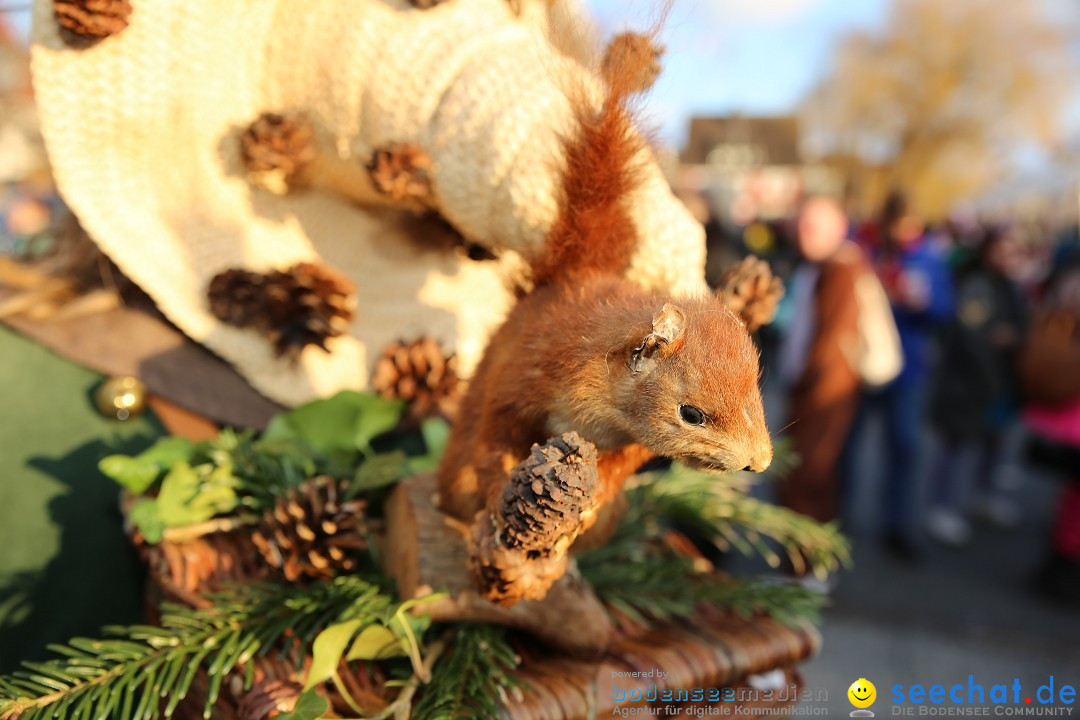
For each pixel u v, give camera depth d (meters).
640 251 0.43
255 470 0.49
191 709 0.45
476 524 0.37
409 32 0.48
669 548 0.55
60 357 0.53
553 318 0.39
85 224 0.51
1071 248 2.35
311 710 0.38
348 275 0.57
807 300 1.41
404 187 0.48
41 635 0.51
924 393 2.09
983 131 10.95
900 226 1.73
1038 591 1.55
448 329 0.58
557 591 0.43
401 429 0.57
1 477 0.50
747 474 0.62
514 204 0.44
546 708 0.41
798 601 0.50
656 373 0.36
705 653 0.45
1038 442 1.52
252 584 0.46
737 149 11.12
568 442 0.34
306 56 0.50
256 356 0.54
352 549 0.46
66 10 0.47
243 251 0.55
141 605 0.53
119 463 0.48
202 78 0.51
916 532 1.76
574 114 0.42
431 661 0.43
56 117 0.50
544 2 0.48
